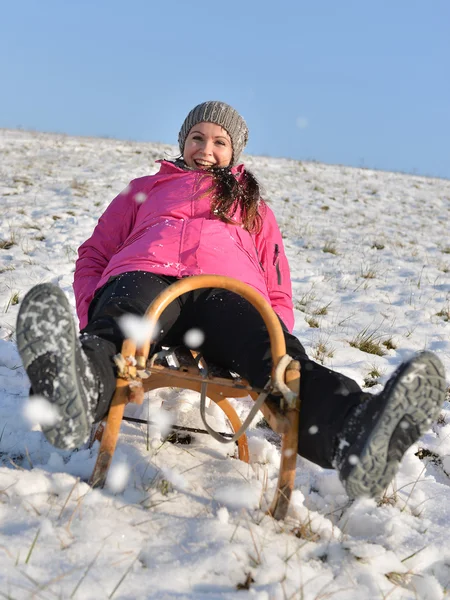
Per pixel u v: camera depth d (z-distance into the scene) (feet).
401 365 5.72
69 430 5.85
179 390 10.74
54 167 43.65
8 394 9.77
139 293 7.63
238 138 10.50
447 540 7.18
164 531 6.33
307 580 5.92
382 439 5.62
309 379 6.56
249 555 6.09
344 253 27.96
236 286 6.89
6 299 15.35
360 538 7.06
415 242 32.63
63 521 6.21
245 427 6.75
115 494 6.85
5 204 28.09
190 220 8.86
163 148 63.87
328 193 47.98
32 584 5.23
